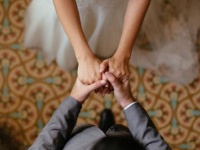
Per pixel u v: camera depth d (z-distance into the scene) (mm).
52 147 727
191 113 1721
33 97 1658
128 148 625
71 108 759
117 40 1310
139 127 724
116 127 865
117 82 758
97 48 1346
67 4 832
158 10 1489
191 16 1605
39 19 1420
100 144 629
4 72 1638
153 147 704
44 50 1597
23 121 1656
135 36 841
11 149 1604
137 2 858
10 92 1647
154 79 1696
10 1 1623
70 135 775
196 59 1667
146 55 1637
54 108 1667
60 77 1653
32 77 1652
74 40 812
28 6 1533
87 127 808
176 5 1557
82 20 1208
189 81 1705
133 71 1684
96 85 760
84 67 785
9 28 1625
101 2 1152
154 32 1553
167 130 1711
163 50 1627
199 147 1720
